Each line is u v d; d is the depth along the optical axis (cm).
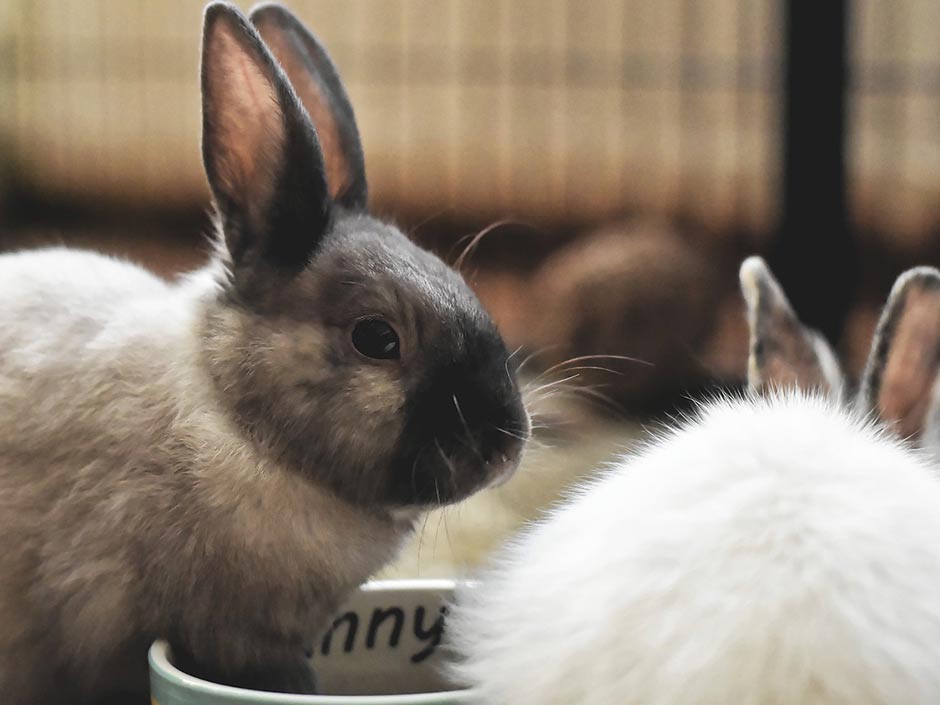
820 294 104
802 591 38
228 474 48
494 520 70
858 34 165
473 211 179
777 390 50
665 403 118
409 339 49
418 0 183
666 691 38
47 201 178
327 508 49
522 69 184
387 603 51
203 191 177
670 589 38
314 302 49
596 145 182
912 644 37
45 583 49
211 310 50
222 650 49
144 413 49
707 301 124
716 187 177
